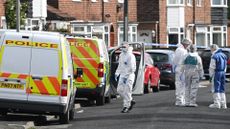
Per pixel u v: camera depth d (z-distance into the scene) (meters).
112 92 52.91
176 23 115.19
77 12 91.81
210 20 128.62
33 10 75.44
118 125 35.59
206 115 40.75
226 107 46.56
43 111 35.44
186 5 118.38
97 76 47.25
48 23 79.12
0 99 35.19
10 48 35.31
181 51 46.50
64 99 35.22
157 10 112.06
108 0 99.69
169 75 66.31
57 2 87.88
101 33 95.38
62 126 35.88
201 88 69.31
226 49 83.25
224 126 35.41
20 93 35.19
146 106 46.66
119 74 42.84
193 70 46.28
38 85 35.22
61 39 35.41
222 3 129.62
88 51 47.28
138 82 52.12
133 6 109.75
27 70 35.28
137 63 52.22
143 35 112.56
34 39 35.31
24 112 35.84
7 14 65.81
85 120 38.59
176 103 47.09
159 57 66.94
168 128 34.06
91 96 48.03
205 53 81.75
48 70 35.25
